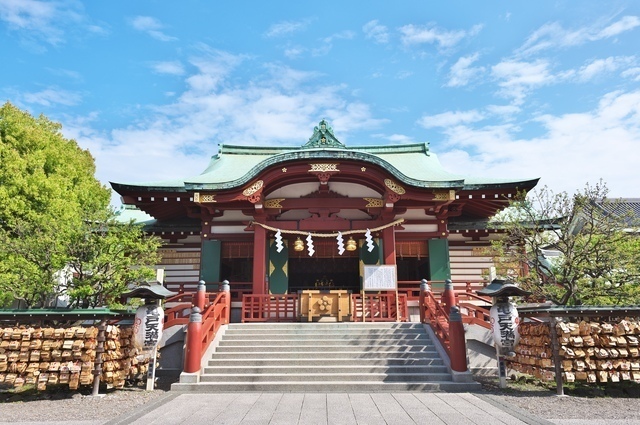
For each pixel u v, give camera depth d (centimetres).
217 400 952
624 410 855
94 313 1034
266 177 1692
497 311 1121
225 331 1360
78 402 968
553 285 1436
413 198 1700
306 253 1981
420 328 1366
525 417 784
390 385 1057
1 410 893
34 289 1320
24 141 1972
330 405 895
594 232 1339
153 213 1962
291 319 1548
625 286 1315
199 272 1908
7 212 1652
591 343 1012
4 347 1009
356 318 1598
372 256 1895
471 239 2020
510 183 1720
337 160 1681
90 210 1401
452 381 1090
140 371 1257
